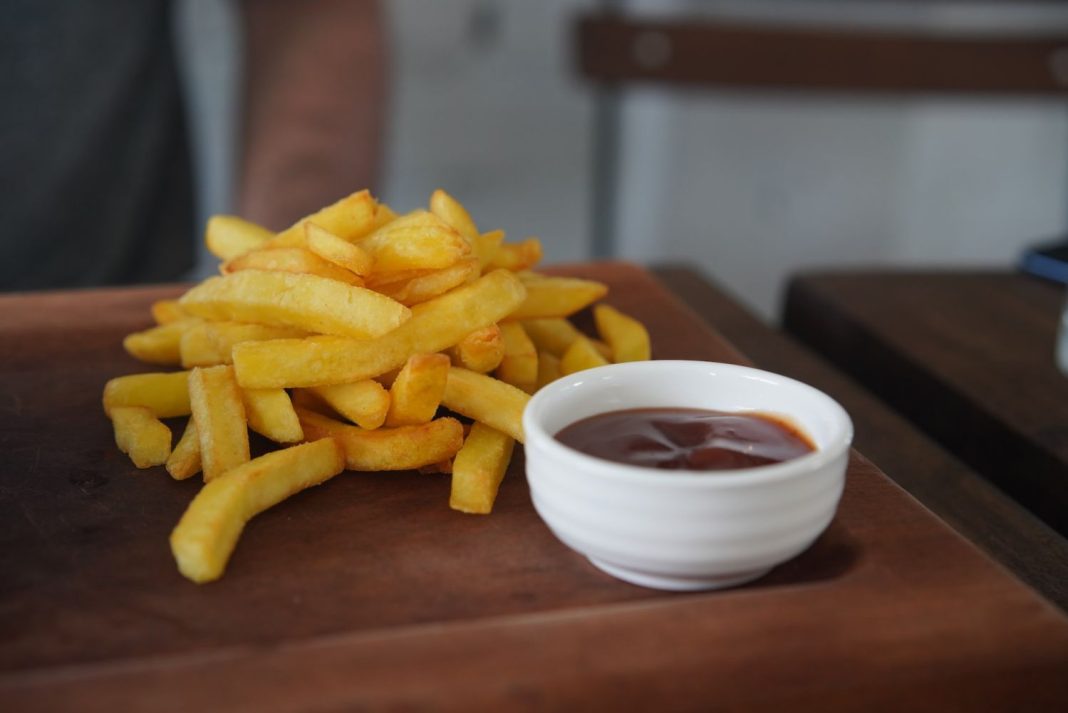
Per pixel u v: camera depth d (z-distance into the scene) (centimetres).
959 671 36
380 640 36
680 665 36
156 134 86
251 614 38
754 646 36
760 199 149
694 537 37
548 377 48
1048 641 36
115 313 58
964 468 51
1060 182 154
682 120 143
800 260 153
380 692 35
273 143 83
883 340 61
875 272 71
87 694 34
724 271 153
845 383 59
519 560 40
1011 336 62
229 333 46
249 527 42
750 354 61
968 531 46
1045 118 150
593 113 143
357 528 42
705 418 42
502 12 137
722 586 39
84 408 50
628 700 35
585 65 116
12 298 59
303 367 43
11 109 79
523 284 49
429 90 139
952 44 118
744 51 115
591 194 146
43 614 38
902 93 119
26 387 51
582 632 36
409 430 44
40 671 35
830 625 37
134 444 45
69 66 80
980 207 154
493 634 36
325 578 39
